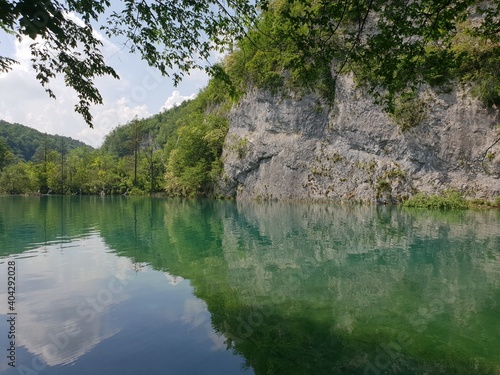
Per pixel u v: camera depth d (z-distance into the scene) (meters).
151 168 64.06
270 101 41.50
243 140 44.59
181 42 6.34
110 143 87.94
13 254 12.15
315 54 6.41
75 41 5.13
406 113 30.27
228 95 7.30
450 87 28.02
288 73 39.66
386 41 6.04
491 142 26.22
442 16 5.86
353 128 34.12
